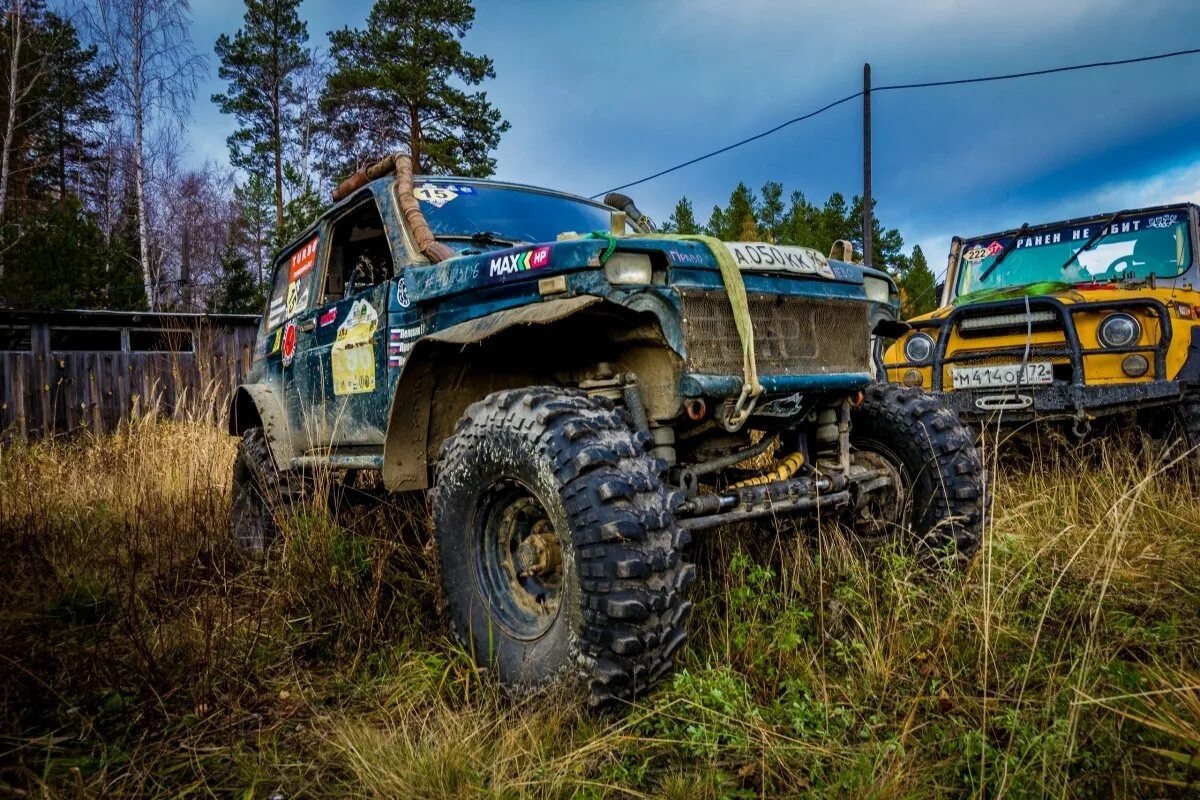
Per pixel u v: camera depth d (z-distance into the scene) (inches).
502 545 100.6
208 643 101.4
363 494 150.7
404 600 121.2
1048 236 265.0
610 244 92.7
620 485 84.0
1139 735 75.9
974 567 119.0
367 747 81.5
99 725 89.8
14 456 242.5
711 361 99.7
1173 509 156.5
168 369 454.3
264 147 1008.2
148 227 914.7
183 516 169.8
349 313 142.3
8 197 829.2
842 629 108.3
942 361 219.0
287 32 999.6
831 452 124.9
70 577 137.0
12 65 769.6
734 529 131.3
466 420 101.3
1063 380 207.8
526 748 79.7
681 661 94.8
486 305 108.3
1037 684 92.1
